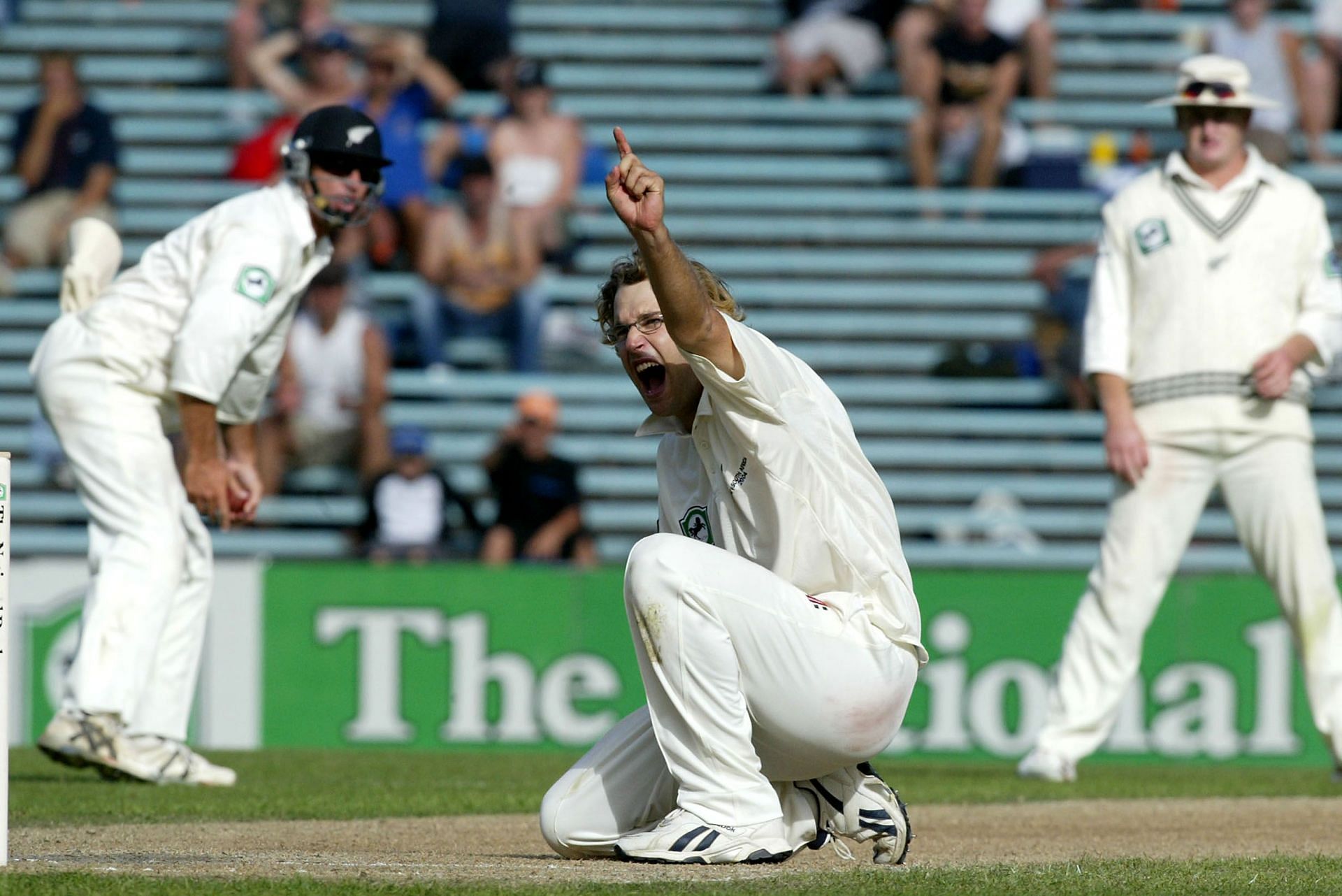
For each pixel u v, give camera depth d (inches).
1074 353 2033.7
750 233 2183.8
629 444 2004.2
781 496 530.3
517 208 2036.2
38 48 2293.3
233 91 2214.6
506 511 1724.9
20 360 2064.5
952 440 2022.6
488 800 889.5
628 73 2293.3
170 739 955.3
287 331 938.7
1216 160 1100.5
